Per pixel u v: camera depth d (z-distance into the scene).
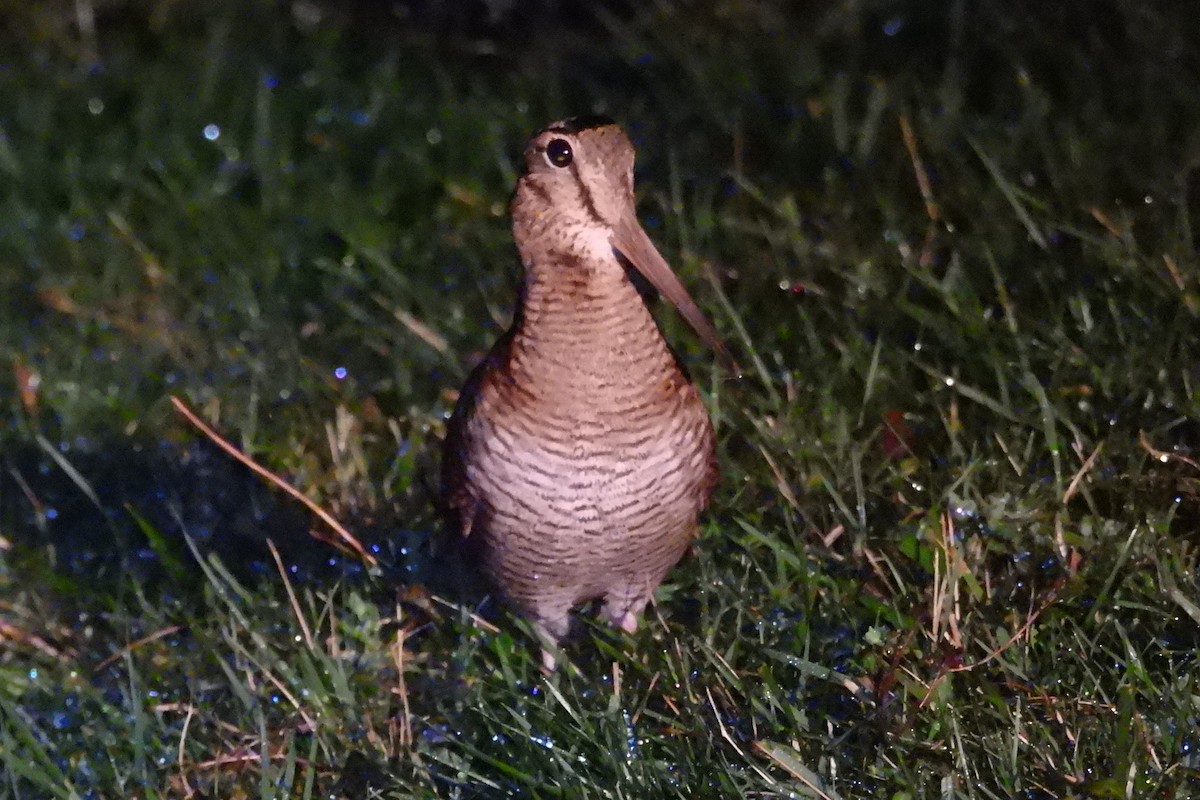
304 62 16.59
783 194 12.09
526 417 7.94
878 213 11.58
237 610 8.75
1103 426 9.30
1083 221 10.72
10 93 16.94
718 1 15.22
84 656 9.34
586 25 16.09
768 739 7.54
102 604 9.70
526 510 8.09
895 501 9.12
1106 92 12.38
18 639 9.58
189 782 8.27
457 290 12.09
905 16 14.01
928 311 10.23
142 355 12.19
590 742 7.91
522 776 7.78
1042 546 8.46
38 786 8.27
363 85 15.88
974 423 9.64
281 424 10.96
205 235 13.64
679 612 9.12
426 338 11.08
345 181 14.28
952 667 7.71
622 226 7.93
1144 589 8.18
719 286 10.59
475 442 8.14
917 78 13.14
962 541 8.44
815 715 7.93
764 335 10.73
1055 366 9.51
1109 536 8.39
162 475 10.72
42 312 13.10
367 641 8.79
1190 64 12.26
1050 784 7.20
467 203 13.19
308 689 8.46
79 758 8.41
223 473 10.62
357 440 10.51
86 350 12.33
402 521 9.81
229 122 15.56
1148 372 9.36
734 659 8.38
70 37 18.34
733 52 14.30
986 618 8.11
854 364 10.09
